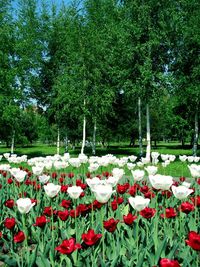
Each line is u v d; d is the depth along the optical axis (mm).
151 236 5188
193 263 4406
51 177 10461
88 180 5348
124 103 43344
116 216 6344
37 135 78000
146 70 27484
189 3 29156
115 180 6059
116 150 52281
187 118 41750
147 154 29922
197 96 29766
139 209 4691
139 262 4285
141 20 28078
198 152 46531
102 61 33406
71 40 33656
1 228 6656
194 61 30375
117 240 5000
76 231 5363
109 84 34688
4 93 33656
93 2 34312
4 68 34406
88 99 33781
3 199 8141
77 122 41719
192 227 5809
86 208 5672
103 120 40594
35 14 37625
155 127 67625
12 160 12297
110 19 32094
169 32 28719
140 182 9766
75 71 33906
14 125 37812
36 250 4777
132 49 27906
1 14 34812
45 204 7773
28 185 9195
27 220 6832
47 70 38906
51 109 37844
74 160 9633
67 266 4605
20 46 34844
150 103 29891
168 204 7340
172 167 21219
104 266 4293
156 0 27891
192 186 9516
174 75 30734
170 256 4516
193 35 28828
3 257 4969
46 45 38656
